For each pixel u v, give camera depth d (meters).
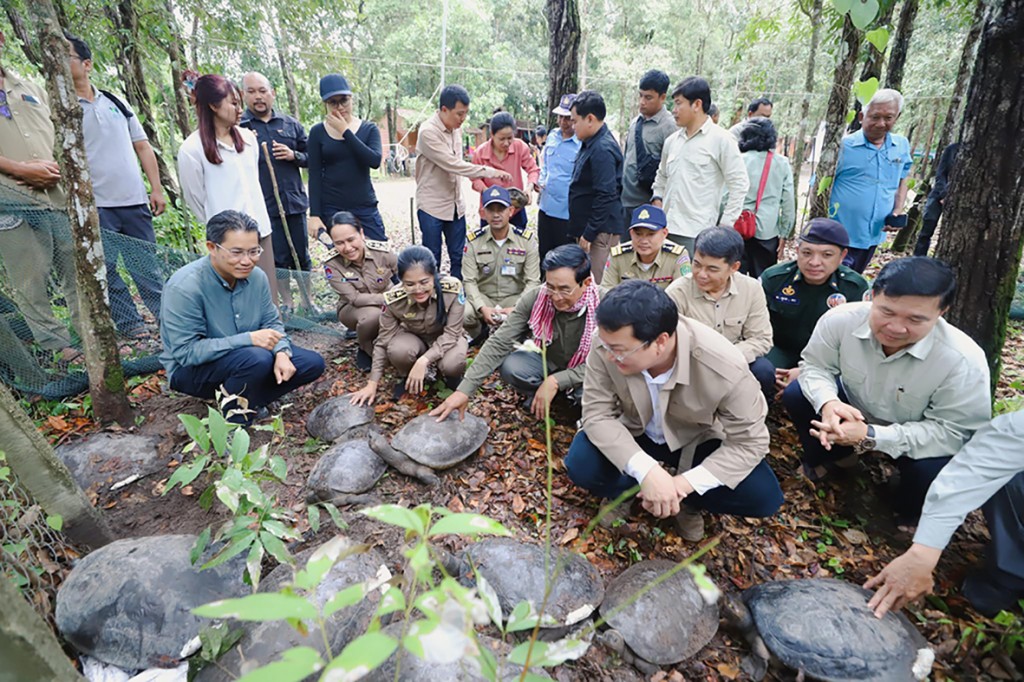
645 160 4.64
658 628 1.94
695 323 2.14
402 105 20.06
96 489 2.68
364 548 0.88
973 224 2.56
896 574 1.96
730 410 2.13
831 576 2.34
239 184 3.87
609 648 1.98
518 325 3.05
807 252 2.98
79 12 4.48
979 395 2.13
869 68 4.44
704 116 3.79
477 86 18.94
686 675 1.96
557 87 5.68
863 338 2.34
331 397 3.61
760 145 4.43
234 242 2.80
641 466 2.17
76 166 2.70
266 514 1.93
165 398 3.49
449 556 2.15
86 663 1.79
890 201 4.45
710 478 2.16
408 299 3.31
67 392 3.36
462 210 4.97
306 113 8.99
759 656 1.96
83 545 2.19
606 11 19.88
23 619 1.04
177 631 1.75
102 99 3.81
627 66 18.50
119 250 3.63
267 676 0.59
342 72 8.55
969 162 2.52
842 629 1.87
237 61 7.77
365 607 1.85
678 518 2.51
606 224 4.19
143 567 1.88
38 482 2.01
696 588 2.10
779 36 14.27
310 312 4.61
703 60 19.08
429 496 2.75
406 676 1.50
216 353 2.96
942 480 1.97
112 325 3.04
